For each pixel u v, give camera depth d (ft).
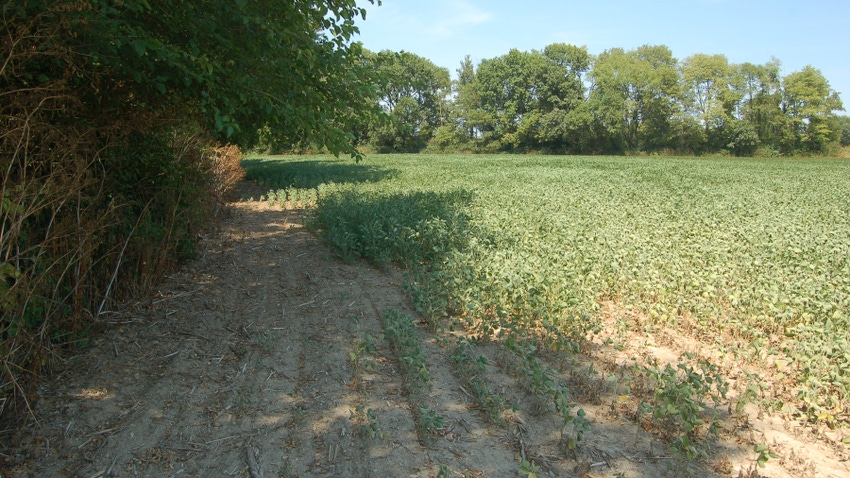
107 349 17.10
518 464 12.09
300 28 18.75
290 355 17.35
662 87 233.14
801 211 48.98
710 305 21.56
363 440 12.76
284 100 19.31
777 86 238.48
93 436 12.64
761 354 18.35
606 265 26.58
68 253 15.26
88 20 13.03
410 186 65.21
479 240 30.58
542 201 49.34
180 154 25.27
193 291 23.31
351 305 22.40
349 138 20.39
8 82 13.93
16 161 13.75
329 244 32.42
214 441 12.65
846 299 22.08
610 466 12.14
